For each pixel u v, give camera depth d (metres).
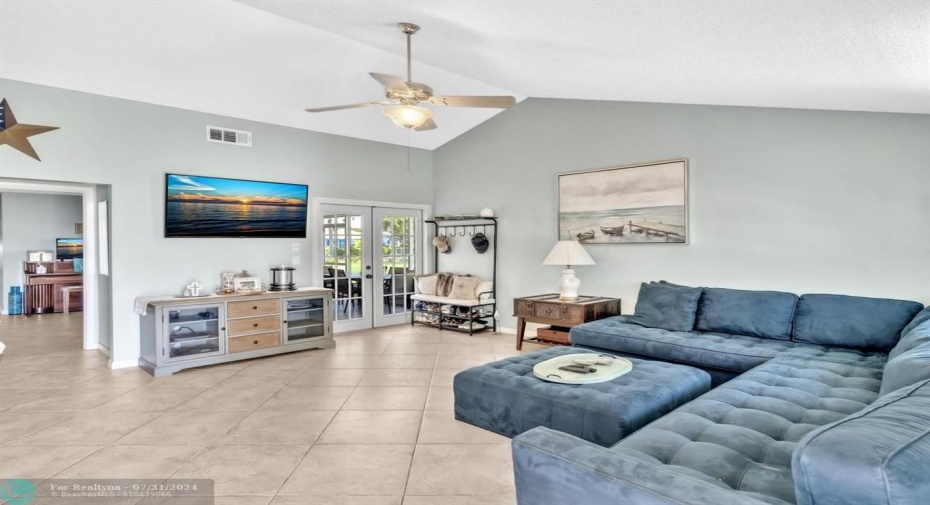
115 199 4.68
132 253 4.79
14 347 5.66
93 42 3.89
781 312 3.70
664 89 4.11
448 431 3.11
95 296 5.49
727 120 4.50
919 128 3.61
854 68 2.62
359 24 3.53
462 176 6.90
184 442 2.97
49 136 4.32
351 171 6.47
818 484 1.05
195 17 3.74
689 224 4.73
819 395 2.38
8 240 8.58
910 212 3.65
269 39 4.13
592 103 5.44
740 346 3.48
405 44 3.88
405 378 4.32
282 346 5.21
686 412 2.17
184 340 4.59
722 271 4.54
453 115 6.30
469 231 6.82
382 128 6.39
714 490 1.15
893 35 2.08
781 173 4.21
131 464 2.68
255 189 5.53
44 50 3.89
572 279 5.25
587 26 2.79
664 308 4.22
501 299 6.41
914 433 1.07
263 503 2.28
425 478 2.51
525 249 6.13
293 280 5.86
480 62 4.14
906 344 2.43
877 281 3.79
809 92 3.38
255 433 3.10
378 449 2.86
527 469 1.47
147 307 4.59
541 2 2.55
